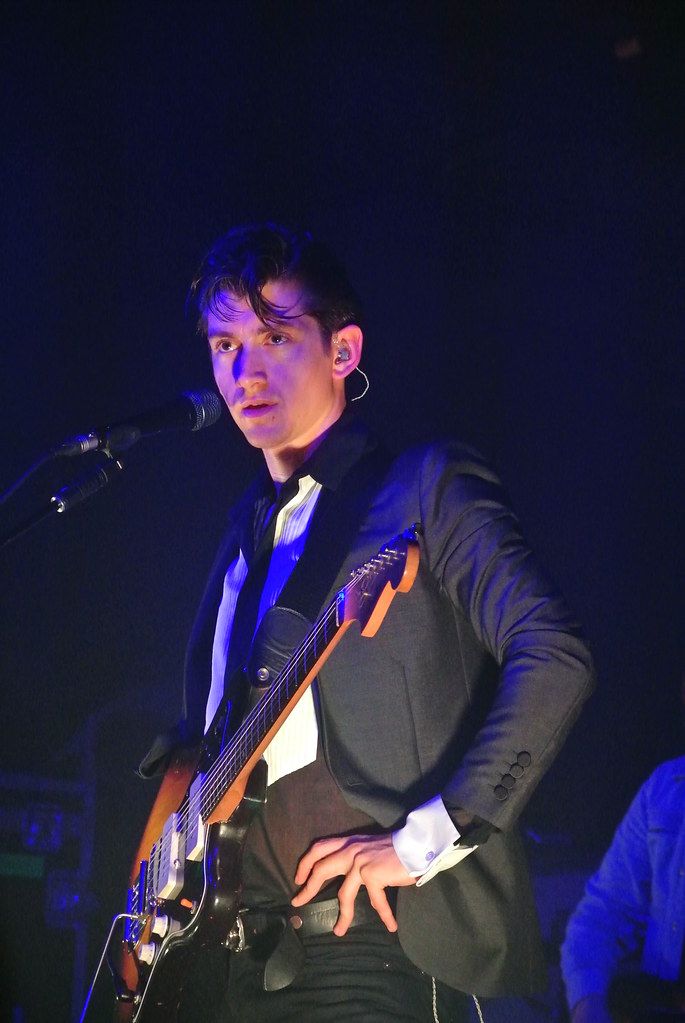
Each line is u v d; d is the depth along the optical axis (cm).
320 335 513
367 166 1160
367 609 400
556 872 918
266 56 1170
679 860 734
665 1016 691
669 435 1090
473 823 410
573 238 1117
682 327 1085
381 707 447
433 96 1142
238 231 527
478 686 455
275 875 463
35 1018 1038
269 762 462
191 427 601
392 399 1145
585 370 1114
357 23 1148
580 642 423
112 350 1193
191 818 478
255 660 471
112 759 1036
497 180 1134
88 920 1019
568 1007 746
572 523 1107
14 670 1177
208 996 466
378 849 422
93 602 1180
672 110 1080
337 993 437
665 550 1083
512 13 1109
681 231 1083
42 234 1195
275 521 512
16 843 1080
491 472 467
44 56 1184
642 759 1057
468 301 1141
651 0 1069
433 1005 448
